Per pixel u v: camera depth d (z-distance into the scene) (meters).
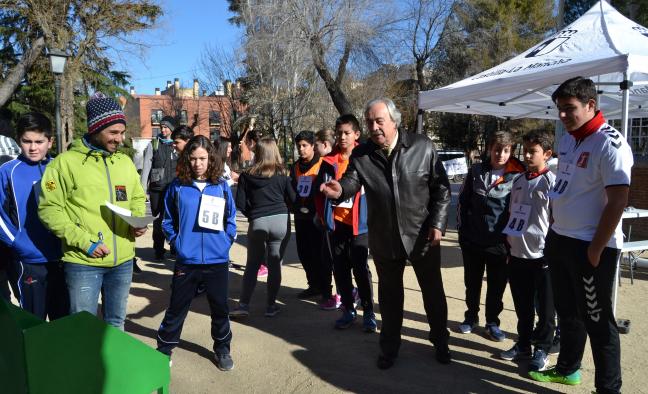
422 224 3.46
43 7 16.97
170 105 41.78
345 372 3.60
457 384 3.39
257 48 20.58
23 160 3.19
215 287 3.58
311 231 5.31
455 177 29.91
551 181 3.58
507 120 8.05
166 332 3.54
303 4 19.33
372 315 4.41
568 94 2.87
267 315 4.82
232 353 3.95
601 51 4.46
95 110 3.03
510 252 3.74
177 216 3.55
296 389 3.36
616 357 2.90
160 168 6.53
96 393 2.06
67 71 17.73
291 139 23.67
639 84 5.91
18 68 18.25
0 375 2.00
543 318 3.54
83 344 2.00
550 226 3.17
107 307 3.22
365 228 4.34
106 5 17.44
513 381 3.44
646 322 4.55
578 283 2.95
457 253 7.82
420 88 28.31
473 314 4.35
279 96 22.33
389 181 3.41
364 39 19.75
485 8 28.50
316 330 4.45
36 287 3.16
